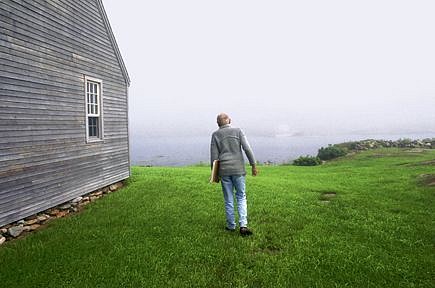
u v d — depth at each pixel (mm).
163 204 8711
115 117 11859
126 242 5887
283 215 7719
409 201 8766
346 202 8906
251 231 6262
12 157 6691
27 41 7207
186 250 5523
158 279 4531
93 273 4699
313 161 25719
